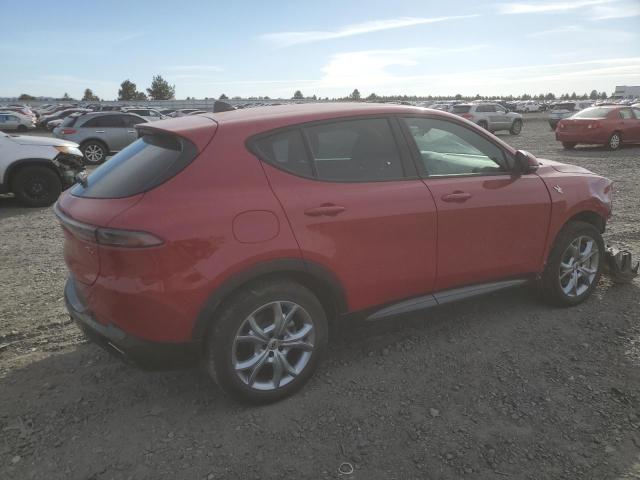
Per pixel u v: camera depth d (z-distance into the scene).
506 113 28.09
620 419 2.82
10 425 2.86
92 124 17.22
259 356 2.91
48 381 3.30
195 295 2.64
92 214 2.68
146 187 2.67
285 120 3.05
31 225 7.75
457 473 2.46
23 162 9.02
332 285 3.06
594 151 17.28
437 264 3.46
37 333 3.99
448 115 3.67
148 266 2.56
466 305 4.33
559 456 2.56
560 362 3.42
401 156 3.39
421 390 3.14
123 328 2.66
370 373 3.34
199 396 3.12
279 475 2.47
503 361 3.45
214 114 3.21
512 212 3.72
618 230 6.62
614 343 3.64
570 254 4.20
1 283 5.11
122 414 2.96
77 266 2.87
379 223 3.15
